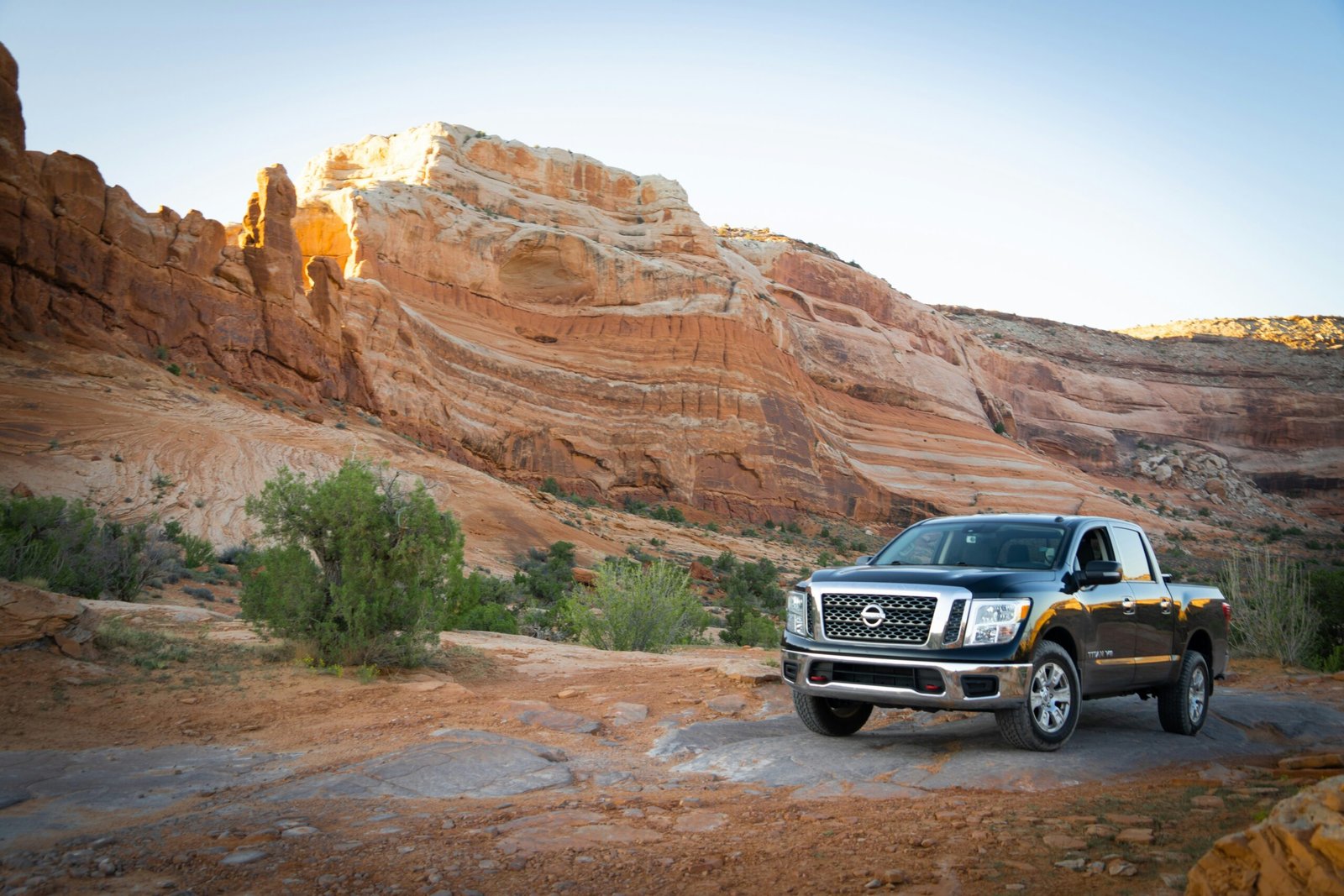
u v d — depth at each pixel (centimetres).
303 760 660
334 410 5972
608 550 5559
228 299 5622
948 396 13825
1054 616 666
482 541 4750
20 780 577
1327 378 19925
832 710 753
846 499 10119
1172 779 605
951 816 502
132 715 796
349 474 1104
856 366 12838
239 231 8731
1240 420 18275
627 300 9356
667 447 8650
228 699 869
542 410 8106
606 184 10556
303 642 1048
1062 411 17100
